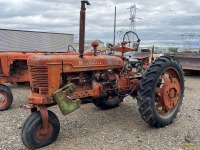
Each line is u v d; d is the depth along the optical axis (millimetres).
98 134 4188
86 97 4227
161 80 4438
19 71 6676
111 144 3816
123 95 4875
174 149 3656
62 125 4605
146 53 5070
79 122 4777
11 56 6500
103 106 5488
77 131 4316
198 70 11594
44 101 3641
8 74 6504
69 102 3803
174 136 4109
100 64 4387
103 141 3918
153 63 4355
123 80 4754
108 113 5336
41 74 3680
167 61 4426
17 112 5637
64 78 3951
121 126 4559
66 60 3879
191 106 5957
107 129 4414
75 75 4102
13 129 4469
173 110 4695
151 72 4227
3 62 6449
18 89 8461
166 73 4664
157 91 4461
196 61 11320
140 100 4191
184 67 11719
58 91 3674
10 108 6008
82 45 4109
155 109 4266
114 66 4664
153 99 4219
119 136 4109
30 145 3566
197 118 5016
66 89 3805
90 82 4309
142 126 4551
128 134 4191
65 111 3738
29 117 3613
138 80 4746
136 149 3658
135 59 5094
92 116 5137
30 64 3730
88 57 4246
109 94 4785
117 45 5445
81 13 4027
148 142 3885
